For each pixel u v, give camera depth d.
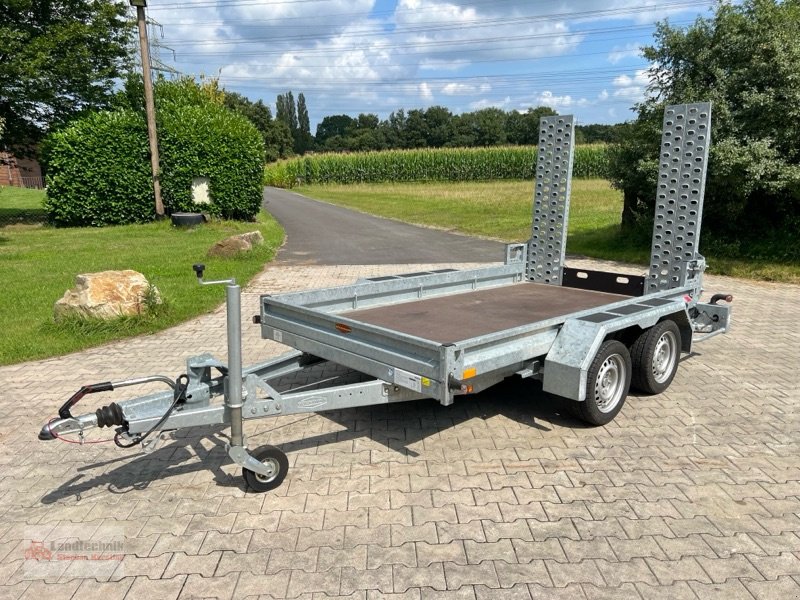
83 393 3.37
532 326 4.09
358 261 13.91
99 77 22.53
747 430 4.53
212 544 3.15
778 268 11.59
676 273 5.80
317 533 3.23
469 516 3.38
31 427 4.70
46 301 8.85
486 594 2.75
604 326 4.29
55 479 3.88
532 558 3.01
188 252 13.85
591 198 29.39
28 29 21.12
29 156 23.73
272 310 4.69
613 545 3.11
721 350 6.61
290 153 102.88
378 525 3.30
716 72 12.02
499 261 13.82
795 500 3.55
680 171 5.66
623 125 14.04
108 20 22.50
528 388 5.43
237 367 3.44
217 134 20.55
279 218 26.44
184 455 4.18
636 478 3.80
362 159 56.06
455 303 5.76
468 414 4.84
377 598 2.73
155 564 2.99
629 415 4.80
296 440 4.38
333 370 5.98
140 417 3.45
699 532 3.22
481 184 48.50
